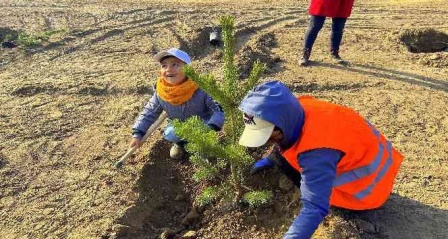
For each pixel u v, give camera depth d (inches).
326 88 239.5
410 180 171.3
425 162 181.5
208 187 165.6
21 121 213.0
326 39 302.7
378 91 235.9
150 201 171.6
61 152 192.7
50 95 234.7
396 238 145.5
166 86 172.2
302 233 114.8
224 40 149.3
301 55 271.6
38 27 326.3
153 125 181.2
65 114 219.0
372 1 383.6
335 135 121.4
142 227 162.1
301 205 149.9
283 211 155.3
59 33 311.4
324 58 275.4
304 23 330.0
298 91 236.8
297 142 122.0
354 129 130.6
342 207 145.6
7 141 199.0
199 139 138.3
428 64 267.6
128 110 221.5
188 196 174.2
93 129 207.6
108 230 154.9
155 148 189.6
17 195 170.4
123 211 162.2
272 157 156.4
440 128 203.6
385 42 297.9
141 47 289.7
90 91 237.0
